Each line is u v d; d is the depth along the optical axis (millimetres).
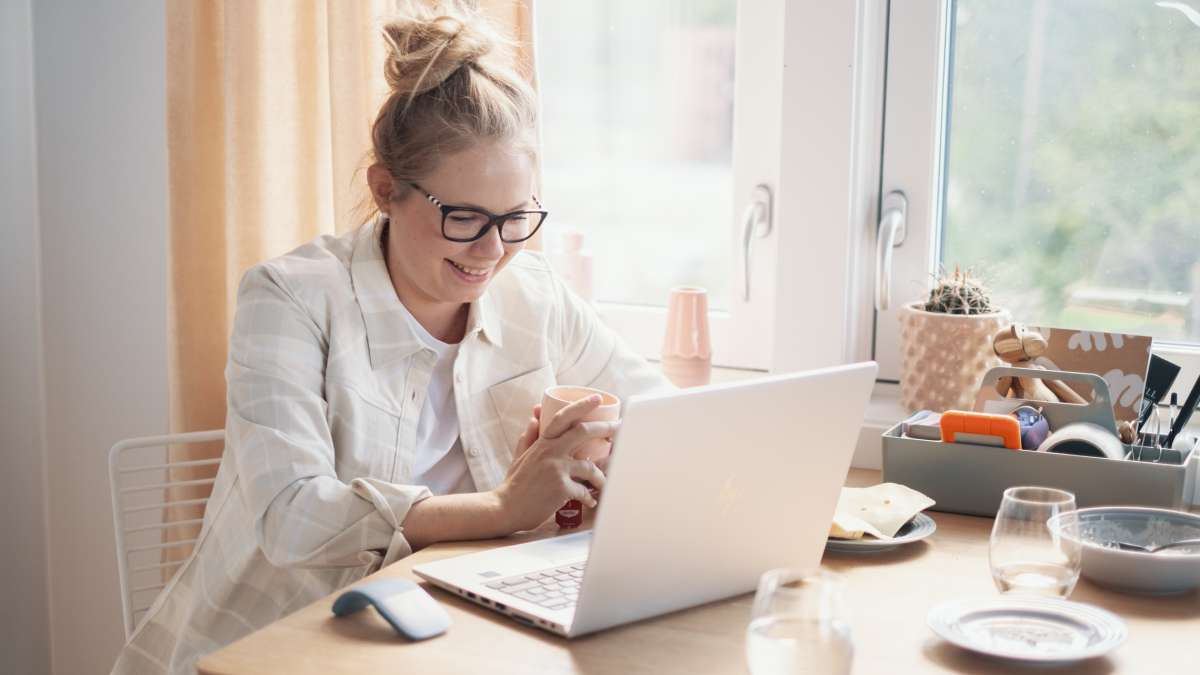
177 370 2115
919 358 1770
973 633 1057
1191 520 1256
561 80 2221
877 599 1171
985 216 1945
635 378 1719
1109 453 1405
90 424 2414
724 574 1156
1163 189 1823
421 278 1477
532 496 1316
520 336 1633
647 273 2230
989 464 1436
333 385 1464
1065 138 1872
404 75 1443
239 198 2055
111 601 2447
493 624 1091
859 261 1978
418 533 1319
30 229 2354
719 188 2150
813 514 1206
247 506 1359
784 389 1104
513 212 1444
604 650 1039
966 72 1918
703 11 2105
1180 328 1847
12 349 2359
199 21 2061
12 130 2311
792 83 1913
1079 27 1837
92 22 2291
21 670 2424
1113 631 1039
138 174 2314
